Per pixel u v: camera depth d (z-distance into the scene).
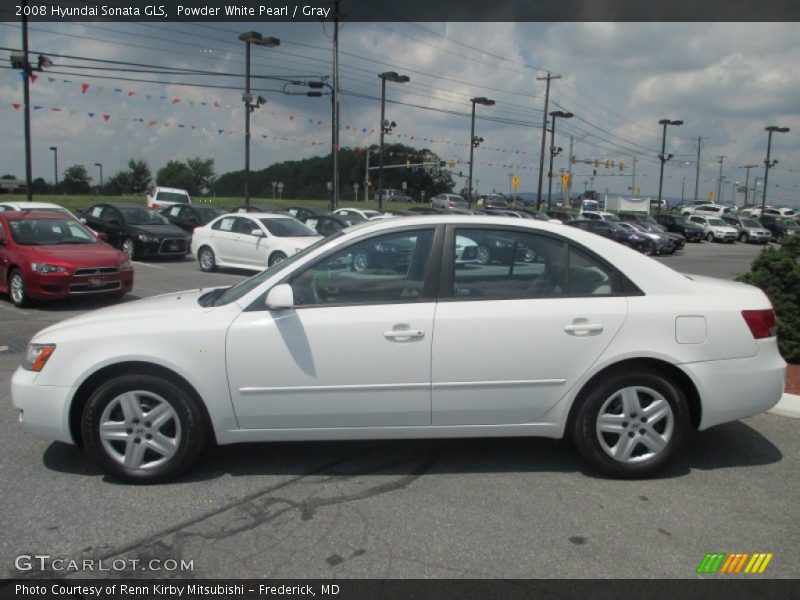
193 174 120.50
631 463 4.09
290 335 3.94
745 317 4.10
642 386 4.05
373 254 4.09
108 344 3.98
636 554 3.26
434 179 118.12
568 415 4.11
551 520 3.60
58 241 11.34
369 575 3.08
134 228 19.25
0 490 3.98
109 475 4.17
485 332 3.95
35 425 4.08
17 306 10.85
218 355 3.94
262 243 15.71
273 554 3.26
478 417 4.05
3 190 93.38
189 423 4.00
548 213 42.34
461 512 3.69
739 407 4.11
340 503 3.80
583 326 3.98
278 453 4.56
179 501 3.83
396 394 3.98
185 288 13.52
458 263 4.08
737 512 3.71
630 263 4.16
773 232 49.00
